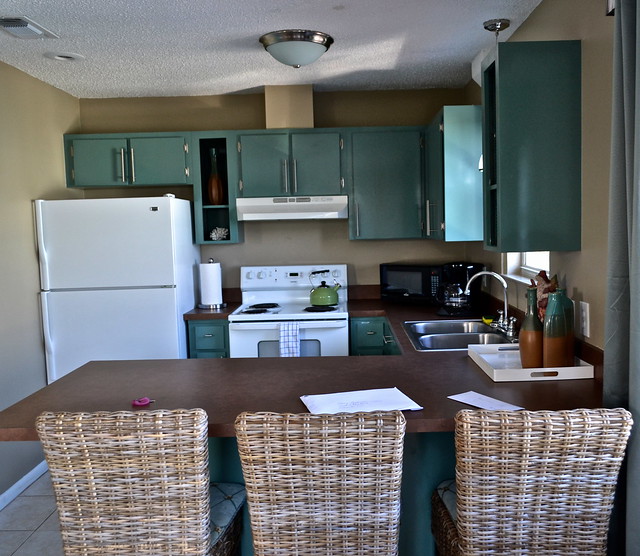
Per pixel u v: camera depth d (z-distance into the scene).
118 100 4.20
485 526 1.48
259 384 2.04
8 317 3.27
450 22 2.77
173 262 3.58
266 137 3.96
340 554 1.50
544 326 2.05
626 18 1.47
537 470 1.45
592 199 2.05
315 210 3.96
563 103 2.15
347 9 2.57
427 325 3.29
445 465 1.94
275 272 4.23
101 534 1.53
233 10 2.54
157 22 2.67
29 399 1.93
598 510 1.47
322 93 4.18
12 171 3.34
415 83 3.98
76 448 1.48
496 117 2.20
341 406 1.75
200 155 4.05
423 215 4.00
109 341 3.62
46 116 3.75
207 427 1.57
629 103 1.47
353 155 3.97
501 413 1.44
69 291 3.60
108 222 3.57
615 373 1.61
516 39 2.93
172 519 1.52
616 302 1.59
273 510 1.49
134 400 1.89
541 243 2.19
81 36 2.84
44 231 3.57
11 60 3.23
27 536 2.78
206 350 3.81
